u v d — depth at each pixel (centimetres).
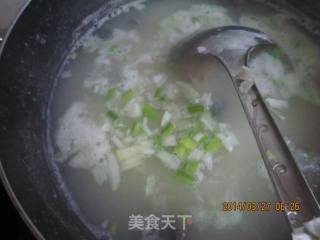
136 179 28
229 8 39
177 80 33
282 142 25
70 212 27
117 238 26
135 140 29
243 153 29
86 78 33
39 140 29
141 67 34
